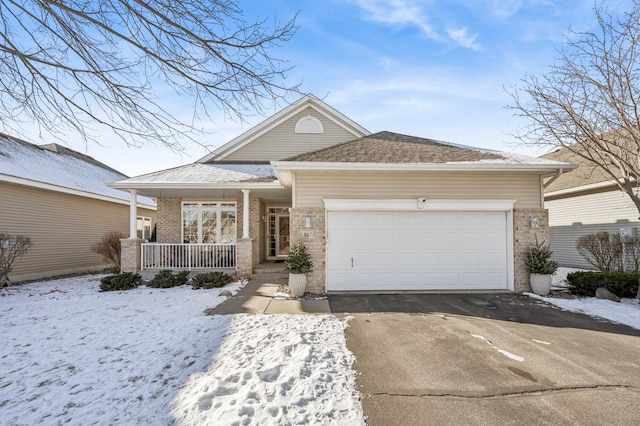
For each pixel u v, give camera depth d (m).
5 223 11.17
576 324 5.98
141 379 3.82
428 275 8.91
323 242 8.80
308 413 3.12
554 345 4.93
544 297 8.15
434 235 8.95
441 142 10.84
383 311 6.87
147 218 19.77
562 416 3.10
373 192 8.94
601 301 7.69
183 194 12.26
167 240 12.95
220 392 3.45
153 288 9.77
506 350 4.73
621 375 3.94
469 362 4.32
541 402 3.35
